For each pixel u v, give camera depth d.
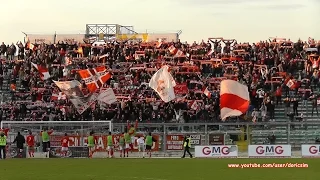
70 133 57.38
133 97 70.00
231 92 56.56
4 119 67.69
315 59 75.50
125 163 47.09
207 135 57.97
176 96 68.88
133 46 83.19
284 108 68.69
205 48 81.31
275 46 78.94
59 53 81.38
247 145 57.59
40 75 74.94
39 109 69.00
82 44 83.00
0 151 54.62
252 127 58.00
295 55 77.94
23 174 37.06
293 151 58.19
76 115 66.12
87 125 57.78
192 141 57.97
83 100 64.94
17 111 68.00
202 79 73.94
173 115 65.81
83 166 43.94
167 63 77.31
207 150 55.69
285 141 58.16
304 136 58.28
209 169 40.66
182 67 75.88
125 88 72.81
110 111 66.06
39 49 82.50
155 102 67.50
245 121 65.56
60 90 70.06
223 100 56.84
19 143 56.12
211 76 76.38
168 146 58.09
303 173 37.50
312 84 73.31
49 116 66.31
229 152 55.50
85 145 57.22
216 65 76.56
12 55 82.62
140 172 38.34
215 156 55.53
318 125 58.59
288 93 70.75
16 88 75.50
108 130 58.09
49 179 33.81
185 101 66.88
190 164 45.53
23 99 73.50
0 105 70.00
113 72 76.25
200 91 70.56
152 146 57.94
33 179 33.81
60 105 68.88
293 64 75.50
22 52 82.19
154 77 63.12
